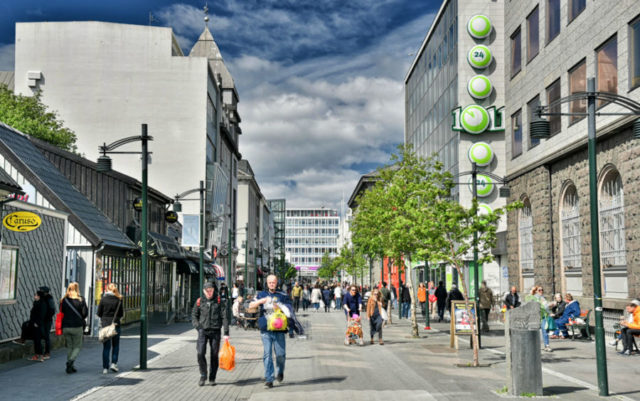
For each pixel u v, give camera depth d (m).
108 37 46.69
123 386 11.84
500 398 10.50
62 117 46.03
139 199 29.23
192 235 34.91
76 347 13.49
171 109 46.97
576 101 23.50
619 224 20.55
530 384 10.81
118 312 13.61
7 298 16.69
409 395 10.62
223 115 59.88
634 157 18.98
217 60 63.88
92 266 22.69
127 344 20.00
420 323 31.42
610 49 20.95
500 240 34.25
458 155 41.72
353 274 84.06
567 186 24.77
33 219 15.77
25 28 46.16
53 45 46.31
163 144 46.88
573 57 23.75
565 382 12.40
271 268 135.12
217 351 12.11
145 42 47.03
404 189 28.98
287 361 15.74
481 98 41.44
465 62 41.94
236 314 15.97
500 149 41.31
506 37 32.09
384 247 32.09
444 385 11.80
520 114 30.25
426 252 15.82
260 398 10.36
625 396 10.84
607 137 20.64
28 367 14.41
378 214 31.72
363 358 16.28
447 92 45.44
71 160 26.45
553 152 25.44
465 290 15.33
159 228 37.75
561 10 24.92
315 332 25.30
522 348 10.87
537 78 27.66
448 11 45.22
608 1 20.88
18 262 17.34
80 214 23.36
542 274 26.48
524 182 28.95
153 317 33.03
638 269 18.59
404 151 31.09
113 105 46.47
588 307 22.16
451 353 17.52
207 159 49.03
